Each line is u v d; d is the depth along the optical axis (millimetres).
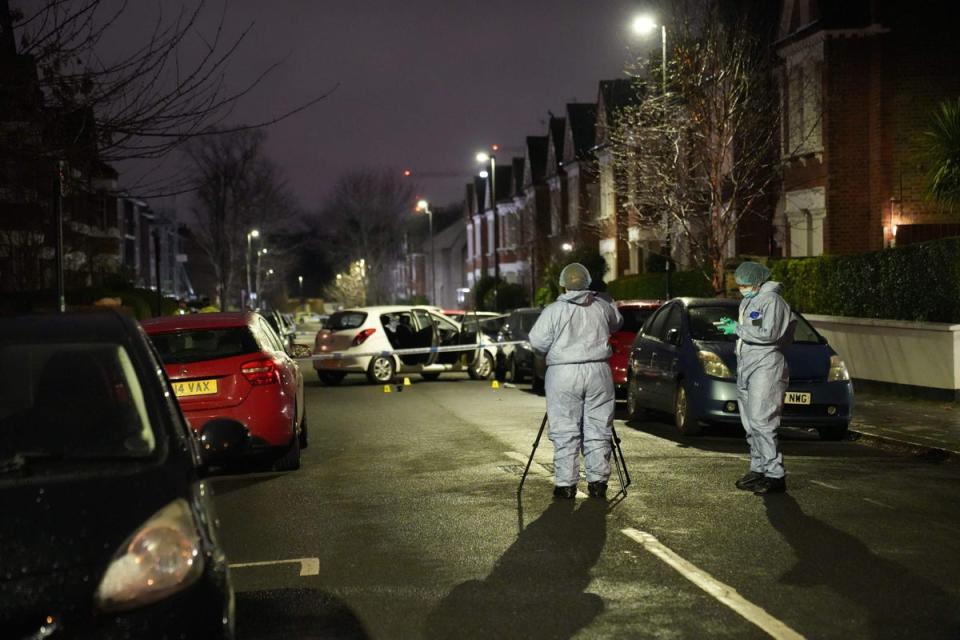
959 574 7066
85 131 9695
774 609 6301
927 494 9961
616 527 8594
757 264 10195
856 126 26172
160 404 4645
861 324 19234
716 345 14031
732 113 24875
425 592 6816
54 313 5293
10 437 4555
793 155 26406
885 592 6645
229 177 64375
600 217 45750
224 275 66625
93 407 4668
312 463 12602
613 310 10078
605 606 6410
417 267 109312
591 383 9852
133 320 5215
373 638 5914
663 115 26781
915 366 17641
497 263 52312
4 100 9570
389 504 9859
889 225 25766
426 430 15562
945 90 25953
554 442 9953
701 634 5848
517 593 6734
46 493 4051
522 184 63031
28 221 23109
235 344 11828
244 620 6285
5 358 4969
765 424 10062
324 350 25578
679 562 7410
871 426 14328
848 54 26078
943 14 25922
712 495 9953
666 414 16781
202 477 4543
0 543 3842
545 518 9008
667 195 26062
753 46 27781
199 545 4051
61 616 3721
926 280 17594
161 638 3779
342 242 102500
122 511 4000
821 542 8008
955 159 18766
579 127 50344
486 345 24422
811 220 27531
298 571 7453
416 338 25562
